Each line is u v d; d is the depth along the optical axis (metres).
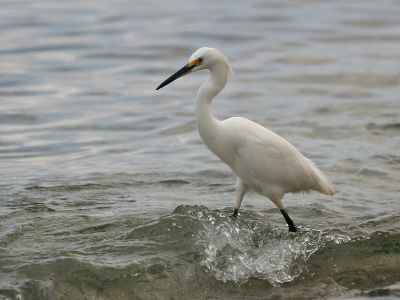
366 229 9.45
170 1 39.47
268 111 18.16
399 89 20.52
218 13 35.31
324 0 39.47
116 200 10.83
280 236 9.20
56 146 14.99
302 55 25.91
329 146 14.45
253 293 7.71
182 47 27.52
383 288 7.50
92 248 8.55
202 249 8.48
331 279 8.03
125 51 26.81
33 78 22.45
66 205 10.49
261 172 9.16
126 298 7.47
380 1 39.19
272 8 36.78
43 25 31.55
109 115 17.95
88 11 35.53
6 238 8.93
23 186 11.63
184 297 7.58
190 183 11.97
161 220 9.17
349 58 25.25
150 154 14.24
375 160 13.21
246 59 25.48
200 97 9.25
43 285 7.52
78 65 24.59
